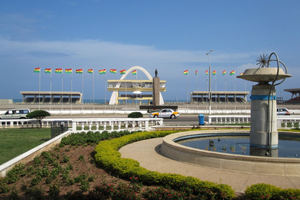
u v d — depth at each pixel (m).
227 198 6.28
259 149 11.27
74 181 7.57
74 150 12.70
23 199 6.42
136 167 8.40
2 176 8.13
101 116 38.72
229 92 89.88
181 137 14.12
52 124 18.44
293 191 5.99
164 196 6.28
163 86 78.50
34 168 9.30
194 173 8.63
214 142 13.41
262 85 11.42
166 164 9.95
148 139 16.61
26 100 90.06
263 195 5.98
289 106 61.56
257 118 11.45
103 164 9.27
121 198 6.21
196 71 57.03
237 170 8.66
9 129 22.08
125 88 70.81
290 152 10.83
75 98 94.19
